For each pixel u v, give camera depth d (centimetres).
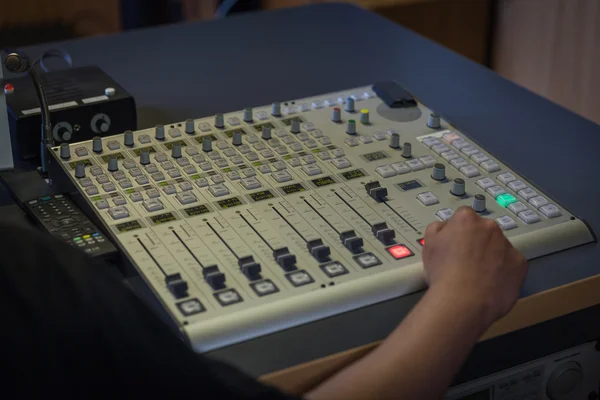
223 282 87
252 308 84
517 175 109
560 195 110
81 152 110
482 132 128
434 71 153
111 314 69
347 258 92
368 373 75
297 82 147
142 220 97
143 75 149
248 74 150
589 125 132
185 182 104
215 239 94
